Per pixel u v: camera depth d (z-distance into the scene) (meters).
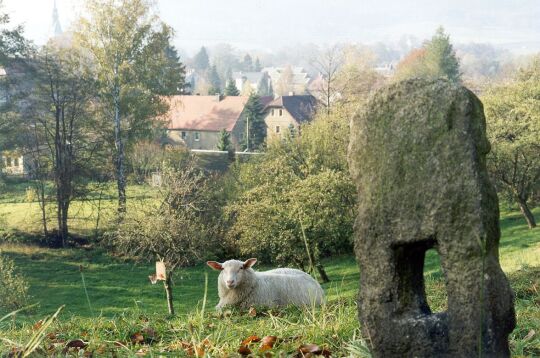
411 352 3.92
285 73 190.75
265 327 7.03
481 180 3.65
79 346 6.23
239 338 6.23
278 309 9.75
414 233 3.81
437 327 3.85
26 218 47.66
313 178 33.06
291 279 11.52
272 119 95.38
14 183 47.78
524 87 42.09
